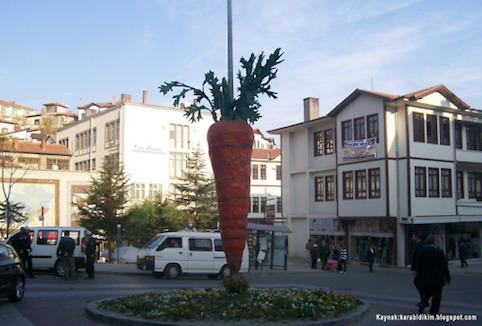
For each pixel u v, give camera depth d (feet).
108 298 45.68
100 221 123.65
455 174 118.73
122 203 128.57
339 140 123.34
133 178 165.58
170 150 174.91
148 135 170.60
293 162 144.15
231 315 34.17
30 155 168.25
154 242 78.95
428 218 110.73
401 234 110.42
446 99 119.14
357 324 35.70
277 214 173.88
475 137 126.82
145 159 168.96
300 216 139.13
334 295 42.32
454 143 119.75
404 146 111.45
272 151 209.15
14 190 132.57
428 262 37.32
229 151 39.06
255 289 44.42
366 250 115.65
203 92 42.39
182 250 77.82
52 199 137.39
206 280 75.97
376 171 113.50
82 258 72.64
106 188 126.31
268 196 185.78
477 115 123.85
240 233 39.32
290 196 143.23
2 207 118.21
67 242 65.98
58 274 70.85
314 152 136.87
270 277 85.40
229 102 41.27
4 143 139.54
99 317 36.17
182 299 38.88
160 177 171.42
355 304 41.14
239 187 39.14
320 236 131.75
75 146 192.65
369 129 115.85
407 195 109.60
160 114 173.88
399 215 110.63
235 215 39.17
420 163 112.16
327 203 131.23
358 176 117.91
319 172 134.82
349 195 119.96
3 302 45.44
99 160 177.06
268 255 103.40
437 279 37.17
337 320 34.37
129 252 125.80
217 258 79.00
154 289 58.80
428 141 114.83
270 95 41.78
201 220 139.44
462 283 76.38
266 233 103.19
